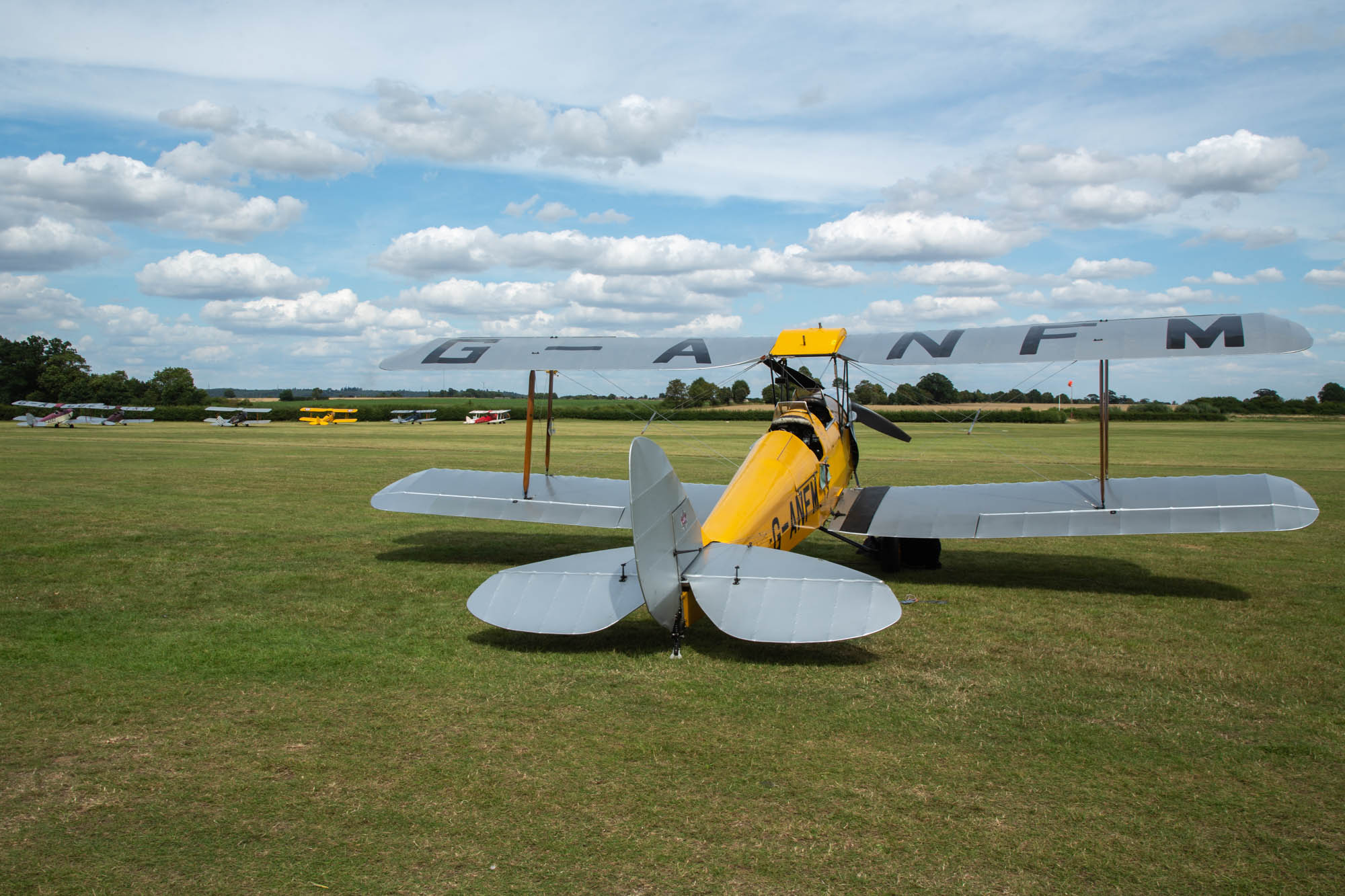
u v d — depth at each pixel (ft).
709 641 20.29
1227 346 19.79
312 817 11.40
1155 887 9.78
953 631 21.52
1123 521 24.09
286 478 60.90
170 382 392.47
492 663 18.44
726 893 9.62
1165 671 18.07
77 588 25.63
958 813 11.60
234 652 19.12
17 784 12.31
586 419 234.17
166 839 10.78
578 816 11.47
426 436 138.41
